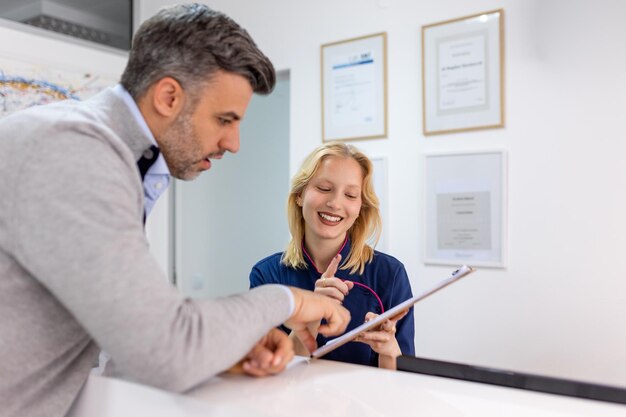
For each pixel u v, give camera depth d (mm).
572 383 611
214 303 618
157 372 557
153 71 752
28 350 661
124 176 637
